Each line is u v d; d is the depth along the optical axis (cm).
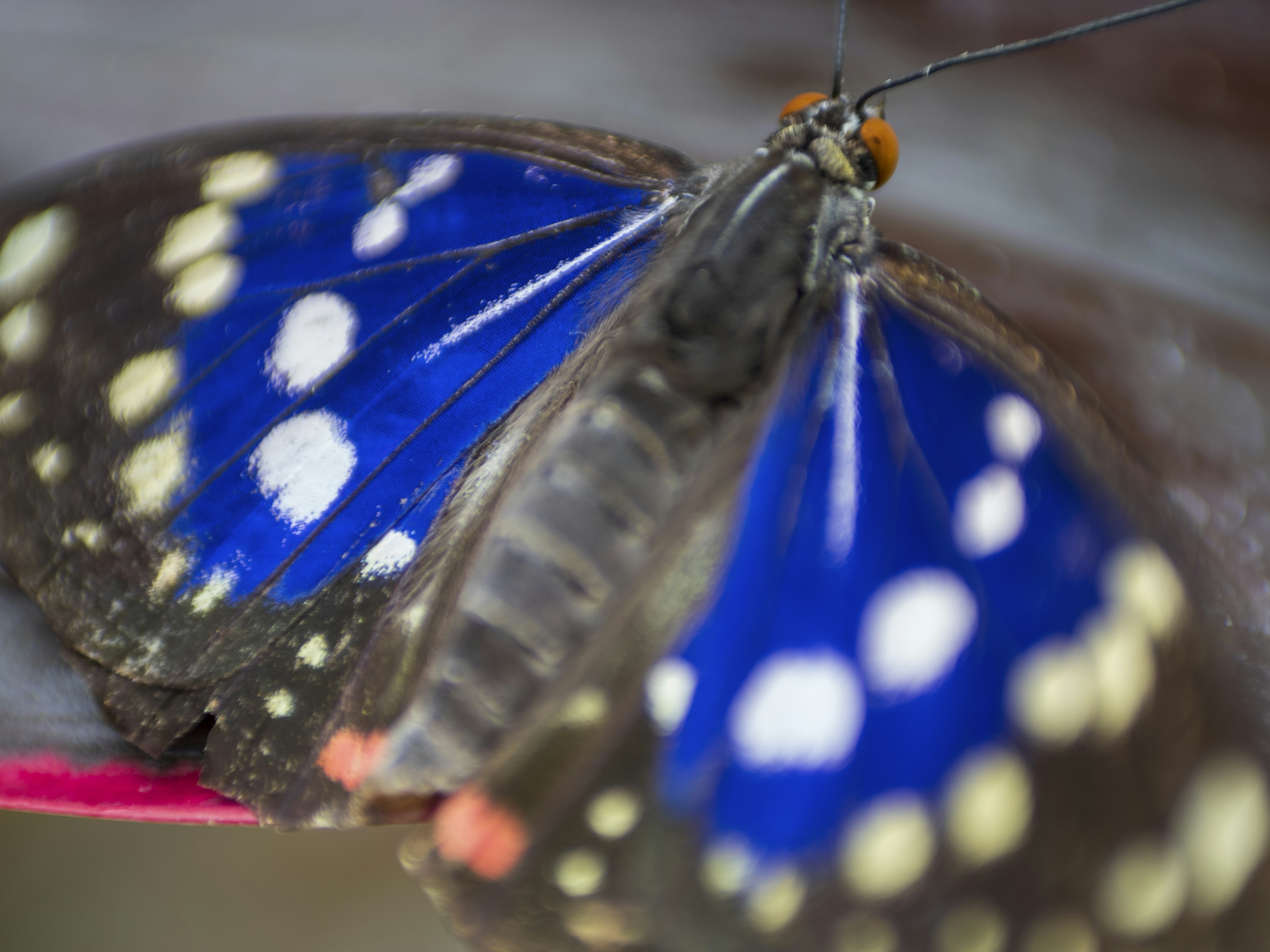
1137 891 26
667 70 33
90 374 28
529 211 29
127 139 31
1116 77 32
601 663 27
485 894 27
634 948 27
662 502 27
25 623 28
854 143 29
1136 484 27
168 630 28
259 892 29
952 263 31
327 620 28
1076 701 27
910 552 27
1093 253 31
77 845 29
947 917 27
